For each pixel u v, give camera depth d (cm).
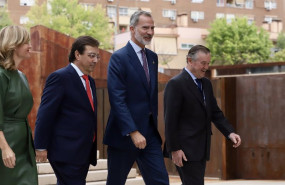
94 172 758
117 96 427
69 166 418
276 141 946
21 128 362
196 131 449
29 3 6256
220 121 474
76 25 4572
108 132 445
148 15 446
